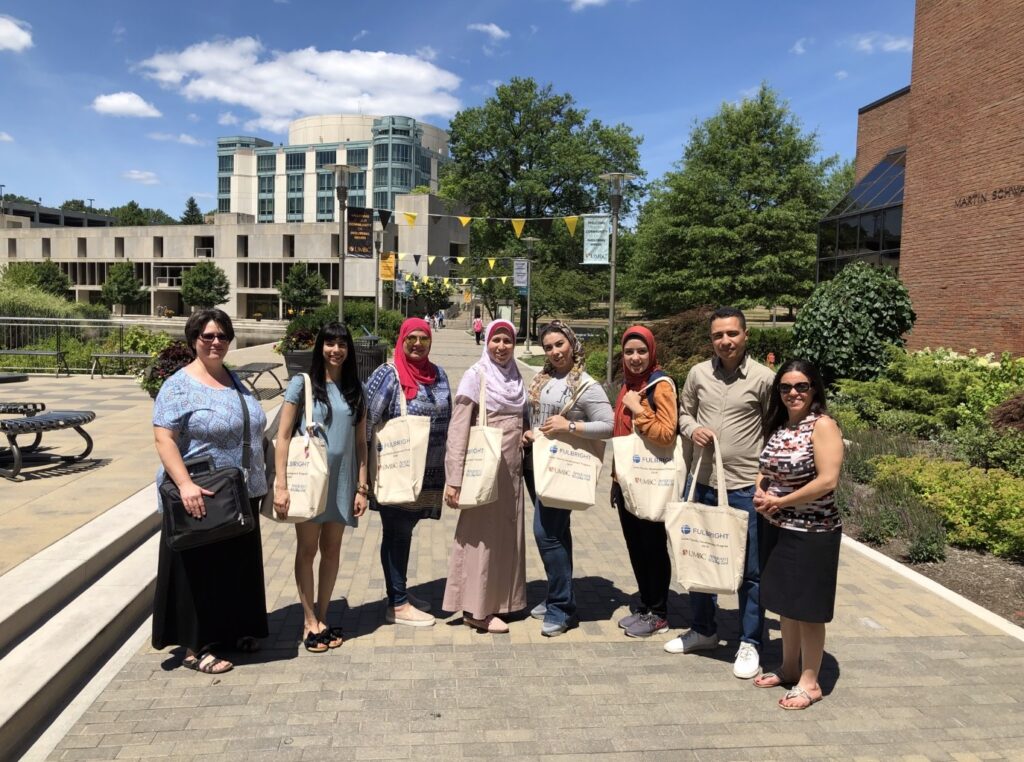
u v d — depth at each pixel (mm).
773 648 4199
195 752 3012
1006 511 5762
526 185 46469
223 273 69062
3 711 3006
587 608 4719
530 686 3646
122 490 6262
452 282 59844
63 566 4379
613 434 4172
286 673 3725
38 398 12273
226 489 3451
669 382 3963
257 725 3225
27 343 18812
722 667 3912
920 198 15312
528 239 32938
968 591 5070
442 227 70562
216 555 3711
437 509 4406
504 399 4203
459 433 4121
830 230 20703
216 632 3719
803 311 12094
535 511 4332
